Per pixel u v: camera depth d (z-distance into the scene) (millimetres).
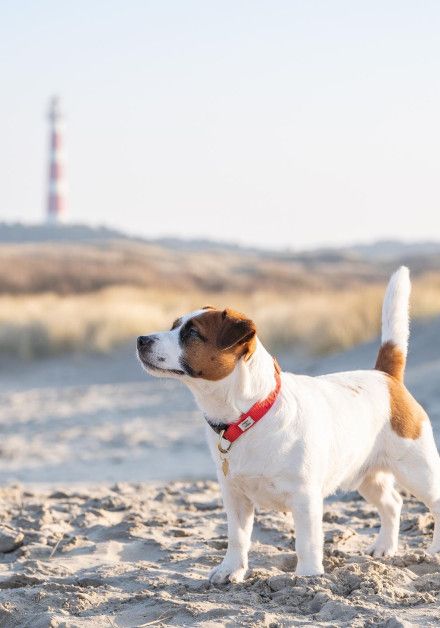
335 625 4832
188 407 17938
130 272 60250
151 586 5754
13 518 7762
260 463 5469
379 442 6121
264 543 6848
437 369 16406
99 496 8836
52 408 19359
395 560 6121
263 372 5484
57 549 6734
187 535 7117
